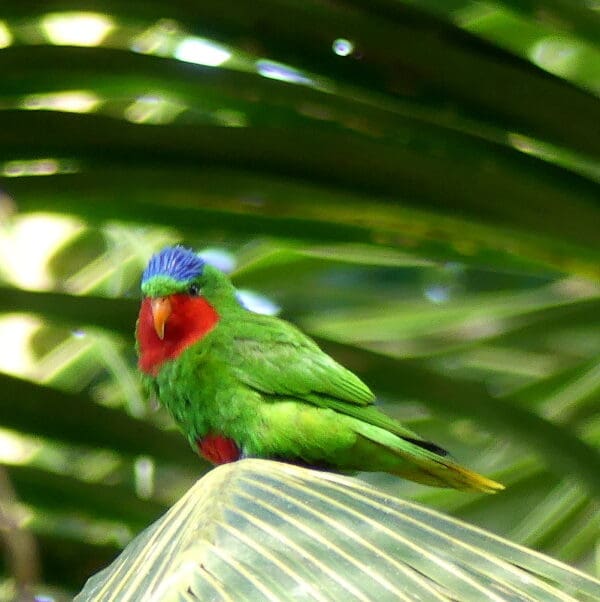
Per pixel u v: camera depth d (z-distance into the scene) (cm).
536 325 1152
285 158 802
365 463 1030
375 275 1358
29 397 827
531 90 784
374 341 1209
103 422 839
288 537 465
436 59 790
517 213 804
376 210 823
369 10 789
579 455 841
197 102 836
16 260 1297
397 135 800
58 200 823
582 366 1094
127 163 809
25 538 827
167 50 995
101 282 1263
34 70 816
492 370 1213
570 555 1076
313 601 412
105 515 884
